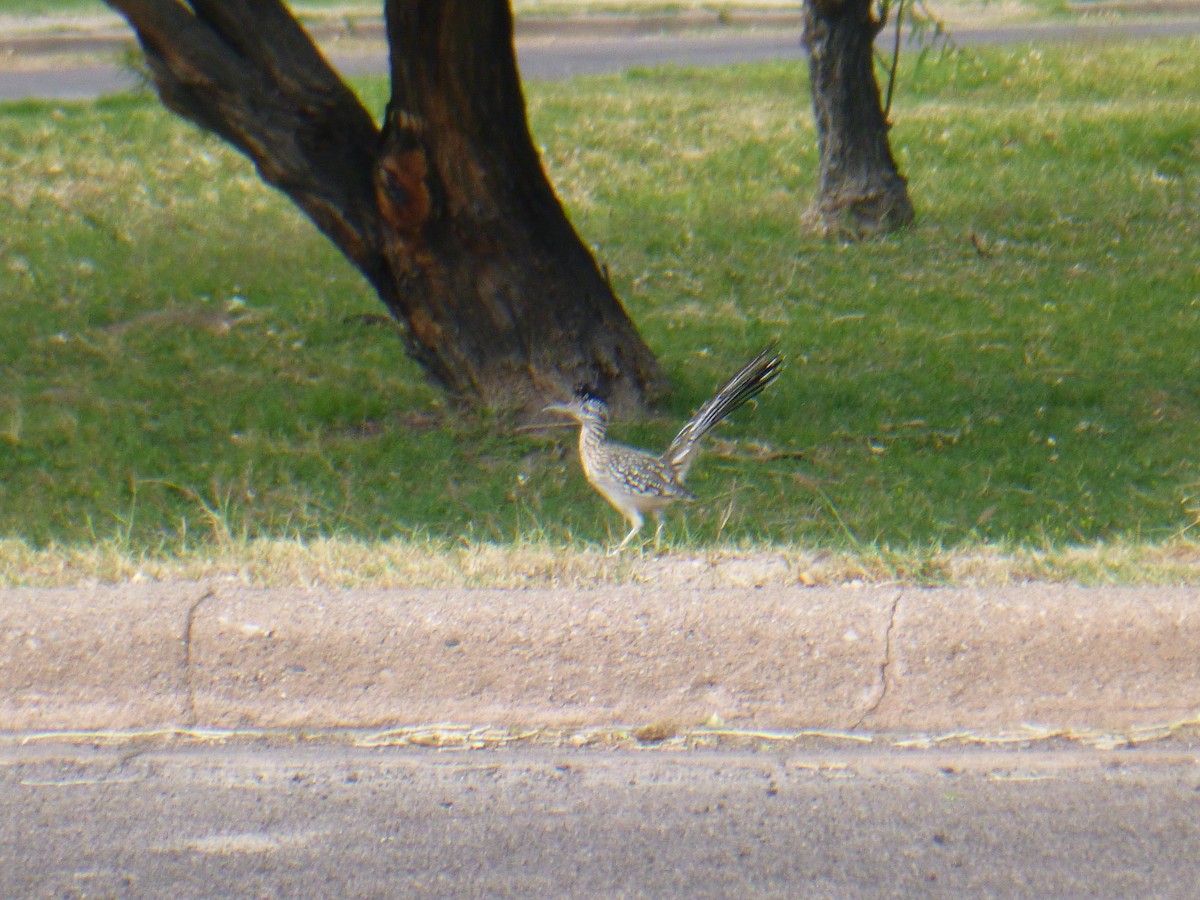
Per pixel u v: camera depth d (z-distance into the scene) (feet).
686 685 25.13
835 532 34.86
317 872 20.62
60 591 26.07
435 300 42.45
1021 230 67.87
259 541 32.22
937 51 112.06
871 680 25.07
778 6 149.38
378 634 25.23
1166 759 23.66
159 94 39.63
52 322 52.39
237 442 41.98
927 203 71.97
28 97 95.04
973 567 29.66
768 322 54.08
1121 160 80.33
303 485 39.04
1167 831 21.57
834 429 43.19
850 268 61.77
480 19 38.60
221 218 67.77
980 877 20.49
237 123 39.55
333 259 61.41
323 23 135.33
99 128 82.94
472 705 25.07
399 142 40.16
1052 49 112.06
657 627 25.23
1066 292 58.08
